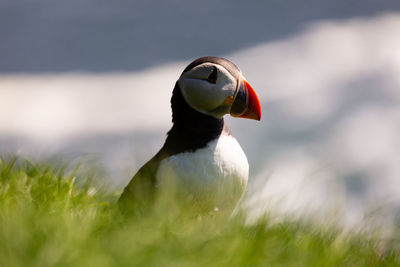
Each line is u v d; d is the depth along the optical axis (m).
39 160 6.51
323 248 4.63
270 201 5.17
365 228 5.37
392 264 5.02
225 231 4.64
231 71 5.23
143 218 4.69
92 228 4.39
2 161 6.24
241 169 5.20
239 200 5.31
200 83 5.10
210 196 5.06
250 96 5.29
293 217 5.23
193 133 5.11
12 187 5.43
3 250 3.76
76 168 6.02
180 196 5.03
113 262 3.78
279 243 4.56
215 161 5.06
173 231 4.42
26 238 3.94
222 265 3.94
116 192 6.19
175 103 5.28
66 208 4.93
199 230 4.61
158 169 5.16
